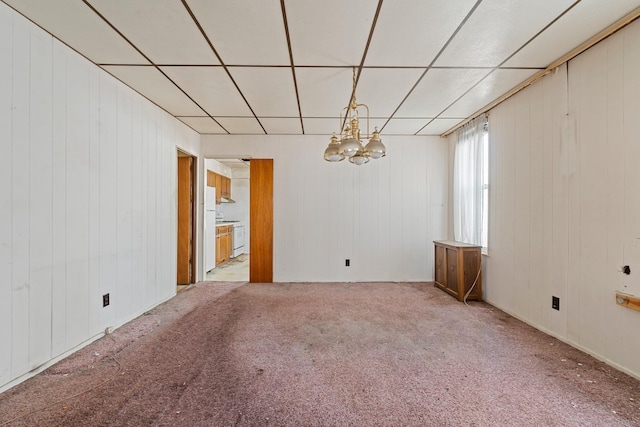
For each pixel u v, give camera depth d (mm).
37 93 1875
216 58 2236
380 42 2014
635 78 1798
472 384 1754
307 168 4402
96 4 1640
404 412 1506
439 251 4016
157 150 3277
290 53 2158
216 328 2635
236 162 6445
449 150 4395
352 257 4430
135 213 2896
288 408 1536
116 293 2625
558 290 2387
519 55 2201
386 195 4434
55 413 1495
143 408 1536
